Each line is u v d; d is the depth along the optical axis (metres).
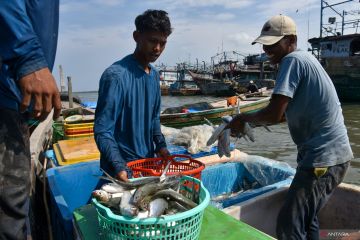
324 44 27.56
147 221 1.66
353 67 25.53
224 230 2.13
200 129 5.88
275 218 3.65
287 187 3.77
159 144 3.28
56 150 5.25
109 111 2.75
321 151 2.82
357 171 9.23
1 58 1.51
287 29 3.00
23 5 1.50
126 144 3.03
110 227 1.77
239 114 3.18
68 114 11.38
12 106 1.74
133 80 2.89
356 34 24.73
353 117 19.92
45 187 4.04
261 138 14.15
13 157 1.74
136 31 2.93
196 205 1.91
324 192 2.90
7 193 1.71
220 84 38.47
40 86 1.53
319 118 2.83
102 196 1.85
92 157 4.75
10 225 1.73
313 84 2.79
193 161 3.10
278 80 2.86
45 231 4.10
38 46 1.53
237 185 4.95
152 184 1.92
